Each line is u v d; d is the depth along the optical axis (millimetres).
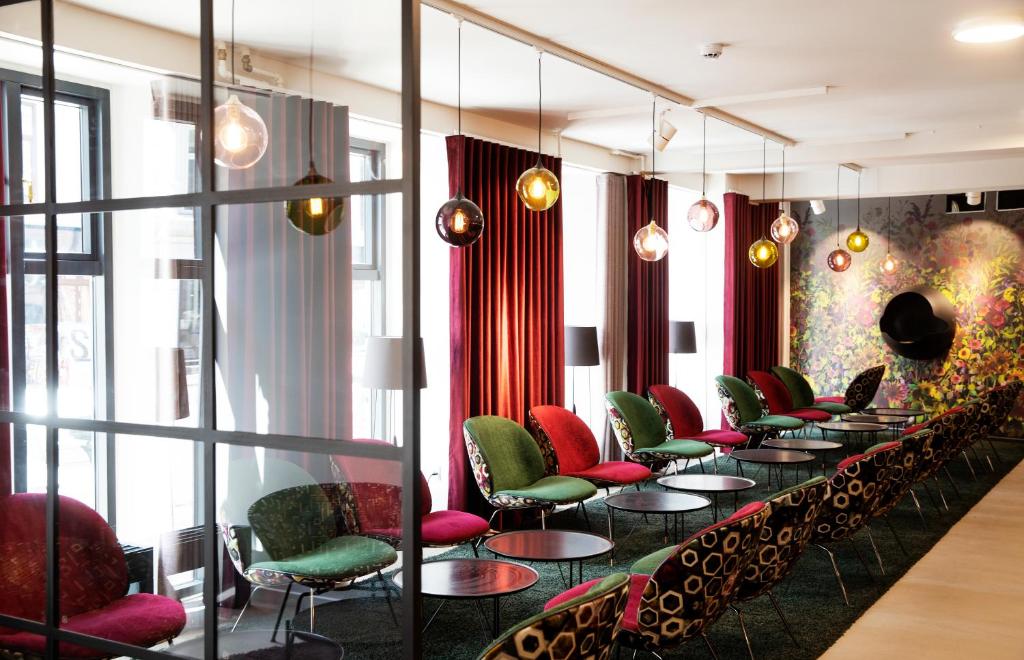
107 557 3203
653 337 9469
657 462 7668
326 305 2756
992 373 11258
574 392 8898
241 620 2932
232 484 2951
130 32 3131
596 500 8039
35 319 3383
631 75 6016
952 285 11469
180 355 3059
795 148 9180
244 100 2904
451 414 6895
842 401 11078
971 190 10398
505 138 7434
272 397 2857
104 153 3203
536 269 7637
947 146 8664
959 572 5840
